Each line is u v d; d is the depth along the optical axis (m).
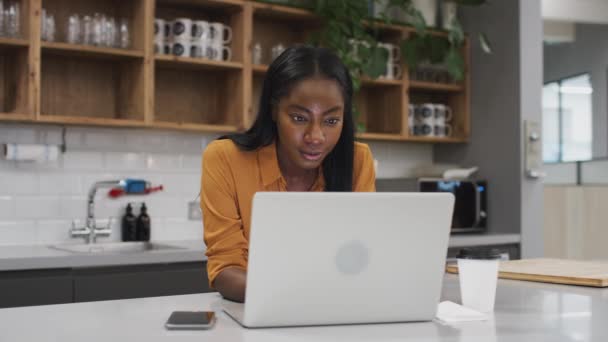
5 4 2.96
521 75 4.05
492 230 4.20
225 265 1.52
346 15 3.76
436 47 4.18
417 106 4.24
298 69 1.46
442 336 1.13
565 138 4.55
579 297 1.54
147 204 3.52
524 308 1.40
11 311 1.33
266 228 1.13
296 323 1.20
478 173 4.30
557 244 4.49
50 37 3.06
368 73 3.81
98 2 3.41
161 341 1.07
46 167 3.27
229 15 3.61
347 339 1.11
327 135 1.47
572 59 4.52
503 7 4.16
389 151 4.41
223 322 1.24
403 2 4.00
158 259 2.85
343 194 1.16
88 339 1.08
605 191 4.27
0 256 2.61
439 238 1.23
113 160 3.45
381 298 1.23
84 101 3.37
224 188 1.57
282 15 3.76
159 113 3.57
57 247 3.11
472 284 1.37
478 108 4.31
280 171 1.69
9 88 3.13
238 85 3.51
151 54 3.20
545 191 4.58
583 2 4.44
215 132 3.62
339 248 1.18
